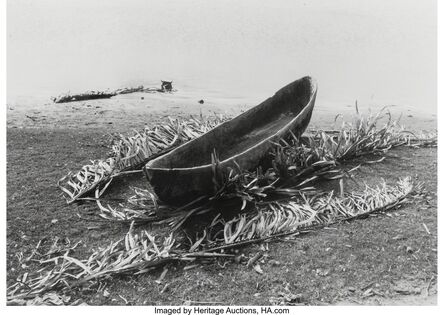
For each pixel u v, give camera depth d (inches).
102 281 187.3
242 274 190.4
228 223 209.8
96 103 387.2
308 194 237.1
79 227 216.7
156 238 209.3
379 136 296.8
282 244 205.5
